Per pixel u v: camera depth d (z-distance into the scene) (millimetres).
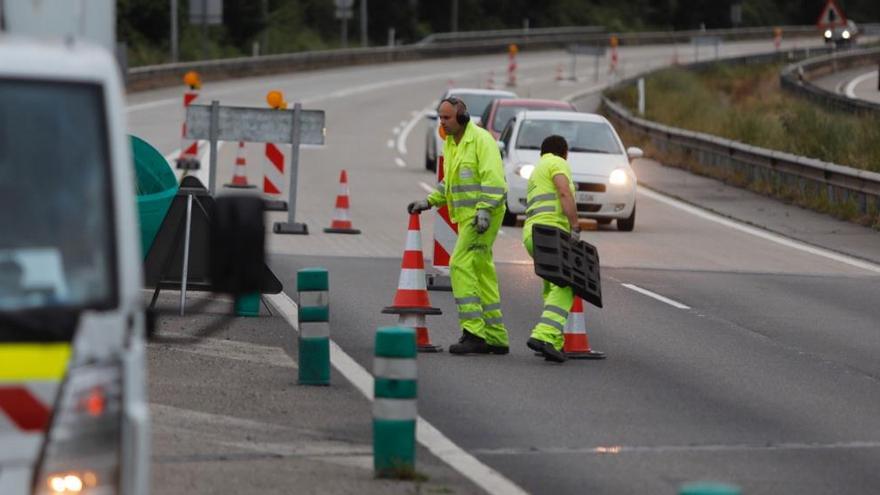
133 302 17359
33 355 16562
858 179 78625
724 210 83625
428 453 29641
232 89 172000
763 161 92812
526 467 28781
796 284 57375
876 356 42719
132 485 16969
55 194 17219
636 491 27156
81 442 16625
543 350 40094
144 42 193000
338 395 34781
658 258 64438
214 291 17891
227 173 93438
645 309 50375
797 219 79625
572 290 40438
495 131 88812
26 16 19562
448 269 52875
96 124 17406
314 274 35625
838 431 32906
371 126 140375
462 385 36875
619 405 35000
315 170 100938
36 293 16875
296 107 67500
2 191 17125
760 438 31969
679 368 40062
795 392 37250
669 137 112688
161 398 33562
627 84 168125
